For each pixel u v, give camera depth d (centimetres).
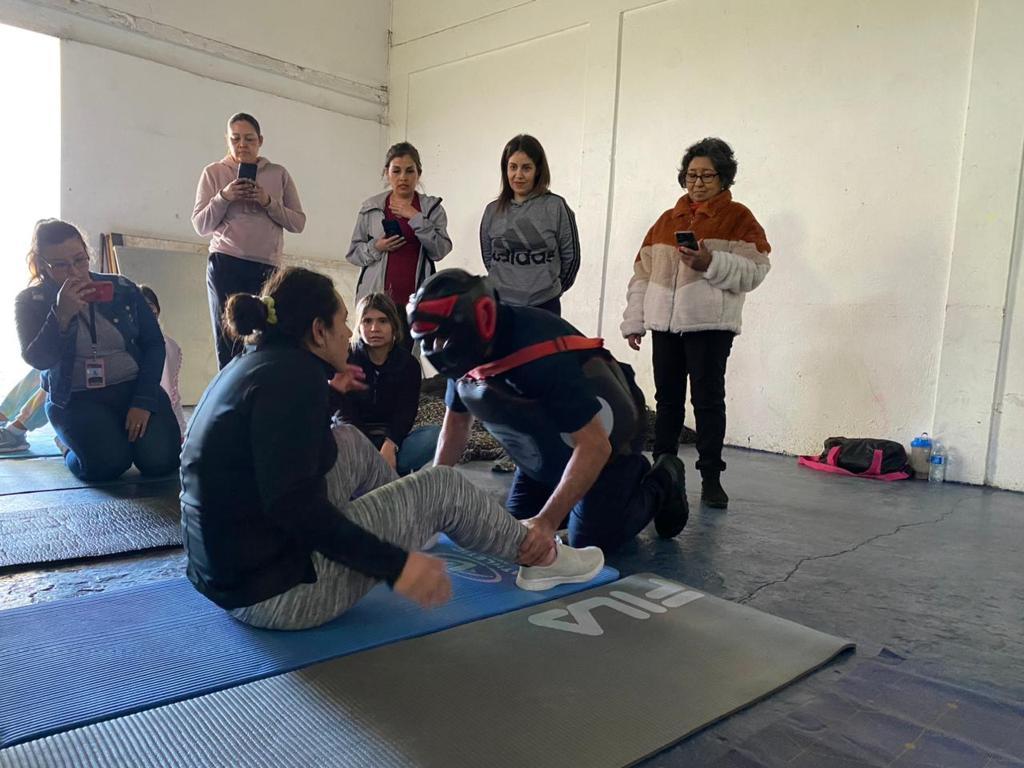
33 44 518
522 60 573
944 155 379
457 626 162
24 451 362
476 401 181
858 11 404
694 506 296
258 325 134
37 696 127
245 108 600
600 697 133
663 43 486
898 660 158
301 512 124
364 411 280
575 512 216
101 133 527
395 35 681
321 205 657
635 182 503
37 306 291
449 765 111
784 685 142
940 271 383
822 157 420
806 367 431
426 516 154
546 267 313
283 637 152
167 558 209
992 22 359
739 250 280
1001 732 129
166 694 128
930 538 261
